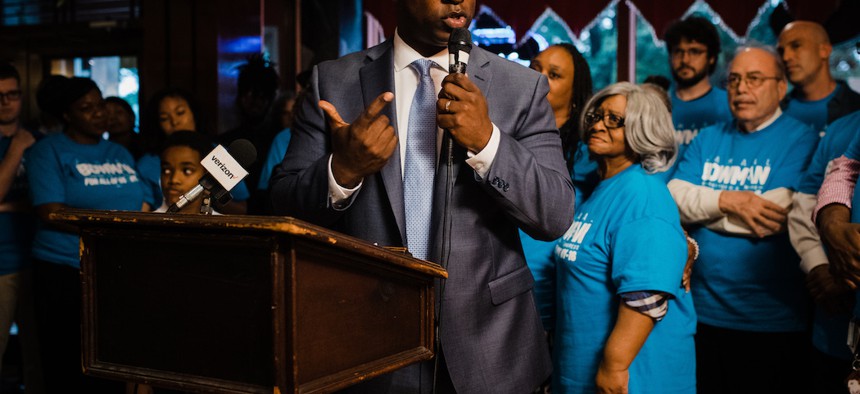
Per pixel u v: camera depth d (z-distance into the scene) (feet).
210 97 17.22
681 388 6.78
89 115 10.89
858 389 6.46
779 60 9.30
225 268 3.38
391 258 3.68
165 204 8.70
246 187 12.69
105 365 3.69
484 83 4.94
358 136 4.25
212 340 3.43
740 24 17.62
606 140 7.15
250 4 18.48
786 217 8.56
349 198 4.56
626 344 6.27
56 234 10.69
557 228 4.73
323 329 3.44
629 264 6.36
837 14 16.67
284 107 13.82
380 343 3.84
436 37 4.83
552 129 5.04
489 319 4.81
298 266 3.27
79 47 18.22
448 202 4.59
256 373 3.32
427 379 4.77
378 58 5.12
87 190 10.75
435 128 4.90
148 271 3.59
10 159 11.10
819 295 7.72
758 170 9.03
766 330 8.66
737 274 8.75
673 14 17.98
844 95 10.80
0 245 11.20
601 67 19.83
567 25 18.49
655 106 7.02
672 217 6.60
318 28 20.76
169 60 17.44
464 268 4.71
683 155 9.93
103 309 3.71
